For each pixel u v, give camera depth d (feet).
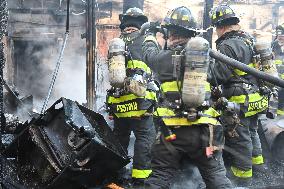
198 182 12.53
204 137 9.34
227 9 12.59
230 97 12.25
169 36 10.18
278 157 14.84
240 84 12.14
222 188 9.51
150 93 12.56
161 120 9.66
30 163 11.15
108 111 13.47
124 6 30.19
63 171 10.19
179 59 9.39
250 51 12.40
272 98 16.11
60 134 11.24
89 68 18.70
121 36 13.17
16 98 16.58
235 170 12.50
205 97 9.59
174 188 12.00
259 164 13.53
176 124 9.42
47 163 10.73
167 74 9.83
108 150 10.71
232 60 10.57
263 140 15.07
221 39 12.73
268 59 12.36
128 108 12.57
